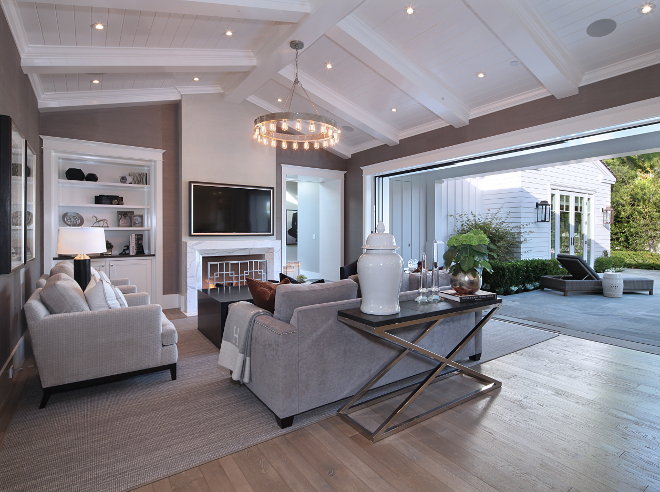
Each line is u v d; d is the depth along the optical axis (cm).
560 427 218
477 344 330
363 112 553
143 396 261
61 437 207
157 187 544
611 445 200
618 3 289
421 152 568
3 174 252
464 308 245
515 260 749
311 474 176
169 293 562
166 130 555
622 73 351
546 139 414
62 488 166
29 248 350
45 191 464
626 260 1146
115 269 519
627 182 1228
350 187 720
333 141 425
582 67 364
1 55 263
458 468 180
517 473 176
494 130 465
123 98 503
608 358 335
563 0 293
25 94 359
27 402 250
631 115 345
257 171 609
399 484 169
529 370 306
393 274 217
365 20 361
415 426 220
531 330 427
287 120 357
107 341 258
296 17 331
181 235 546
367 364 249
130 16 327
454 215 853
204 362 329
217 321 370
